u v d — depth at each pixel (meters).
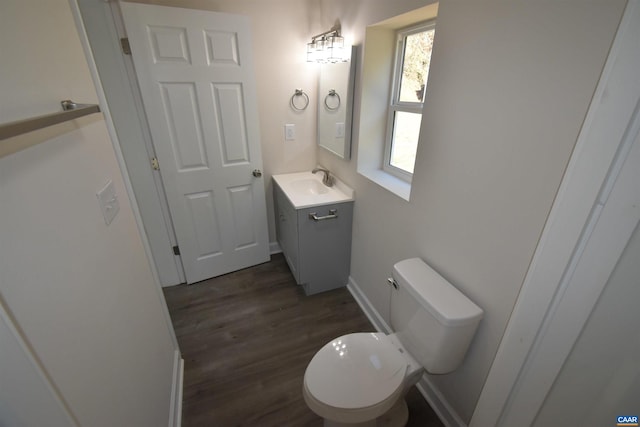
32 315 0.51
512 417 0.99
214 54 1.85
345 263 2.24
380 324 1.89
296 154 2.51
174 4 1.80
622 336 0.66
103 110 1.07
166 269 2.29
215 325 1.95
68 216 0.68
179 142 1.97
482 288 1.06
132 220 1.16
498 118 0.90
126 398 0.85
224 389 1.52
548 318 0.81
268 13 2.01
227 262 2.46
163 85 1.80
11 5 0.61
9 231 0.49
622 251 0.63
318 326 1.94
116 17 1.60
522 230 0.88
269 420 1.38
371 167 1.95
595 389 0.73
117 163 1.10
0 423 0.46
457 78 1.04
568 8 0.68
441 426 1.35
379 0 1.44
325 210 1.98
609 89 0.61
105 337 0.78
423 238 1.36
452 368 1.14
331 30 1.89
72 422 0.58
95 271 0.78
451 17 1.02
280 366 1.65
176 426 1.32
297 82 2.28
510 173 0.89
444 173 1.17
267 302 2.16
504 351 0.97
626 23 0.57
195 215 2.20
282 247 2.64
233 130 2.10
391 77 1.75
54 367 0.55
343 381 1.12
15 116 0.56
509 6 0.81
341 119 1.98
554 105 0.74
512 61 0.83
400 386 1.11
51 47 0.77
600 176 0.64
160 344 1.30
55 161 0.66
